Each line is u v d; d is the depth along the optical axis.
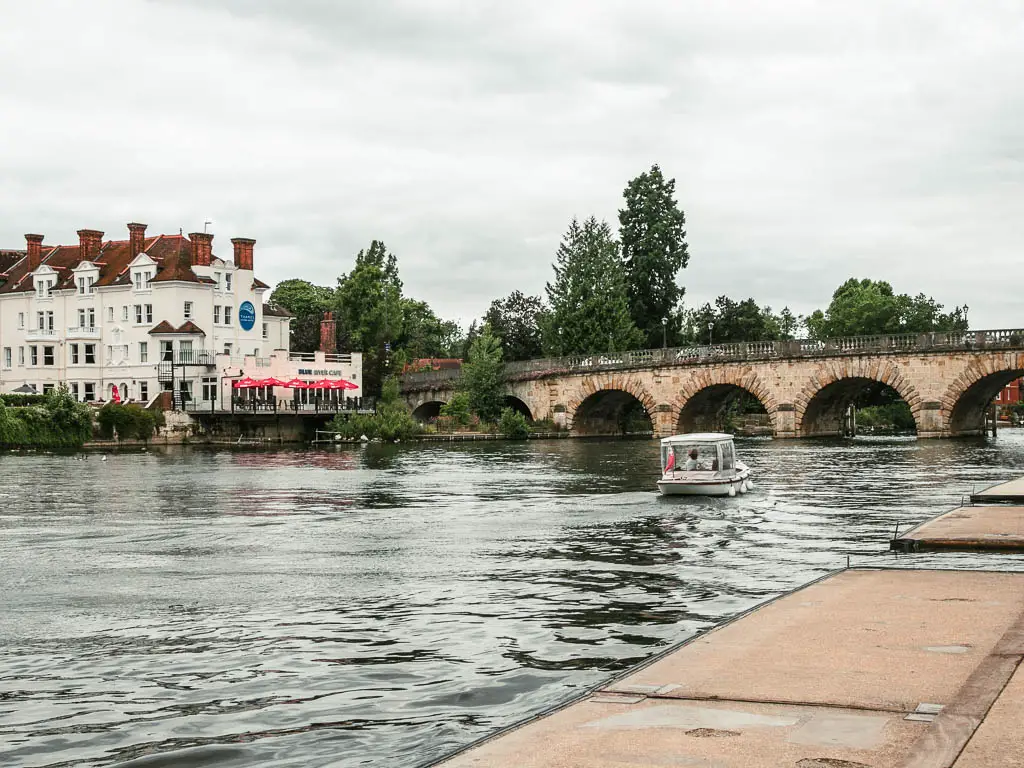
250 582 20.53
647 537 26.64
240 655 14.51
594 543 25.66
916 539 21.53
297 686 12.85
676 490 37.62
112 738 10.95
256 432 89.88
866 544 24.47
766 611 14.41
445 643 15.02
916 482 41.28
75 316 99.12
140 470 54.94
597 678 12.93
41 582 20.70
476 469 54.22
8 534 28.34
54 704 12.22
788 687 10.46
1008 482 36.53
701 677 10.95
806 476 45.12
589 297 109.00
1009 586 16.05
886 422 121.69
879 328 122.31
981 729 8.70
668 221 114.00
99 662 14.20
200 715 11.71
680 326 115.81
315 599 18.66
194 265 94.44
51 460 64.69
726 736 8.98
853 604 14.76
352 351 106.06
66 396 81.19
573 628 15.85
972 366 70.12
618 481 45.12
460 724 11.16
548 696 12.16
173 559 23.69
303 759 10.17
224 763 10.12
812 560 22.25
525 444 83.50
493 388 99.62
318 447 81.25
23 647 15.12
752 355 81.00
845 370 76.19
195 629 16.25
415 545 25.73
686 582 19.78
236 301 98.19
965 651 11.78
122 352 95.50
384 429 88.88
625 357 89.44
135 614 17.47
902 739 8.72
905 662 11.33
